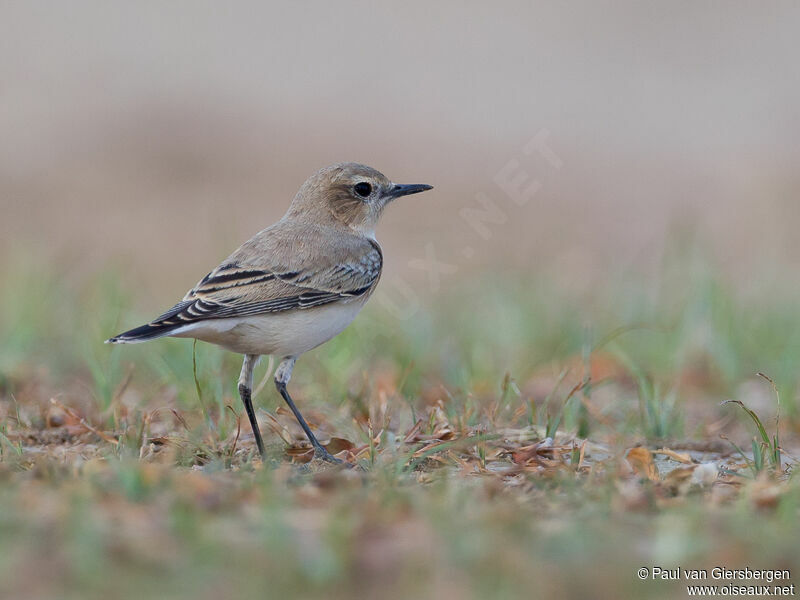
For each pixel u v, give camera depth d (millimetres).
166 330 10203
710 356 15562
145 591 6363
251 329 10688
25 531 7094
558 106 33344
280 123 31625
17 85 31906
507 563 6719
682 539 7215
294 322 10844
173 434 11000
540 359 15586
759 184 28938
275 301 10750
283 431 11297
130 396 13367
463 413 11688
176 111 31500
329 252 11234
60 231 25266
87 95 31938
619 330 13648
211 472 9336
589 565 6863
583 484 8938
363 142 30953
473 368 14453
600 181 29375
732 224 26797
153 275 22406
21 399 13227
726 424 12805
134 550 6820
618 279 19266
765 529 7559
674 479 9289
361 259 11492
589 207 28016
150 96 32156
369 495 8281
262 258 10953
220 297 10586
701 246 18750
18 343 15305
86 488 8086
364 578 6602
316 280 11016
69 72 32938
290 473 9289
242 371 11000
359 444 10898
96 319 15672
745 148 31297
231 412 11727
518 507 8094
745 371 15312
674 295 17734
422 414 12344
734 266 23219
